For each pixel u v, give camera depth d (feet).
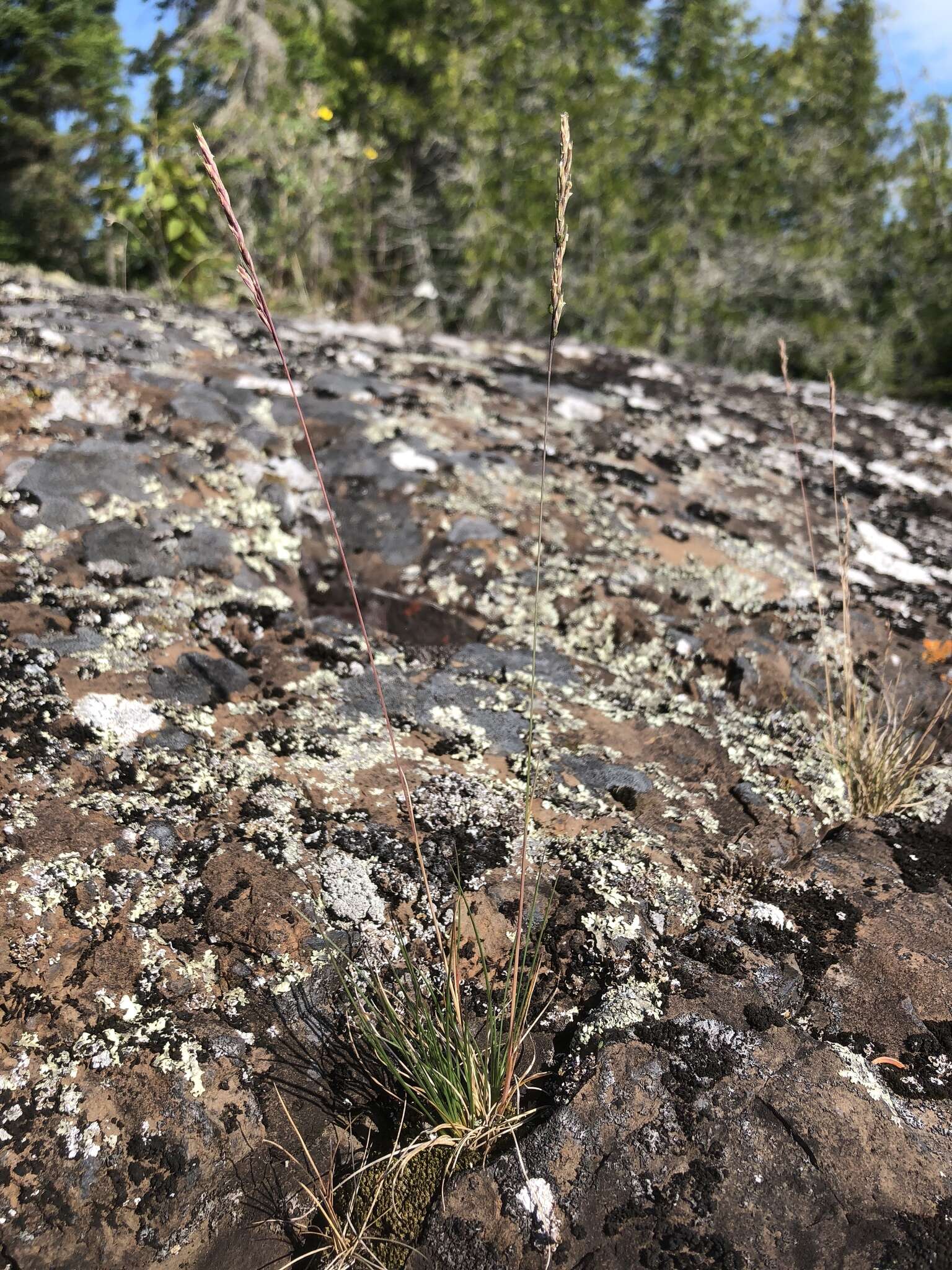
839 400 18.29
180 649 8.55
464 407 13.35
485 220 34.45
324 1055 5.82
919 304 40.09
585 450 13.01
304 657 8.94
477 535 10.60
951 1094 5.64
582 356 18.01
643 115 39.78
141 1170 5.19
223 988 5.98
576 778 7.93
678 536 11.40
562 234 5.11
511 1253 4.91
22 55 33.50
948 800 8.15
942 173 41.27
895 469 15.01
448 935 6.38
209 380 12.31
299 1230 5.16
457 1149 5.34
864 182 43.01
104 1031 5.64
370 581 10.07
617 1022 5.87
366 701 8.54
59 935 5.99
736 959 6.36
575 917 6.56
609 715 8.82
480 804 7.46
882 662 9.81
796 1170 5.17
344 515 10.67
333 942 6.26
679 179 41.01
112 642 8.36
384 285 32.94
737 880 7.02
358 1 37.24
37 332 12.26
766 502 12.76
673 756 8.36
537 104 37.50
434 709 8.56
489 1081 5.49
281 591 9.64
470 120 34.96
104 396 11.27
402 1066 5.77
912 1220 4.98
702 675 9.46
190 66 28.91
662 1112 5.41
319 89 30.86
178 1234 5.06
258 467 10.90
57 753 7.16
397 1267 4.94
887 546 12.31
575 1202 5.06
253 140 25.52
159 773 7.25
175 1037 5.67
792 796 7.96
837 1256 4.85
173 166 20.17
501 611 9.92
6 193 32.65
